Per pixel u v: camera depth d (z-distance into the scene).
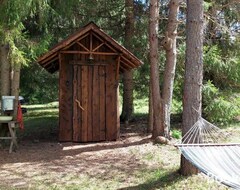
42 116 14.72
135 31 11.72
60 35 11.13
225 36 11.69
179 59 11.03
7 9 7.45
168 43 8.54
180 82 11.36
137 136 9.55
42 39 9.00
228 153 4.73
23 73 12.32
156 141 8.42
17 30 7.65
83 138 8.82
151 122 10.02
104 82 9.01
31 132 10.60
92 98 8.93
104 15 11.86
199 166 4.14
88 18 11.53
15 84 8.49
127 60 9.08
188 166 5.79
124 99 12.57
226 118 11.36
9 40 7.52
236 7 11.35
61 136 8.79
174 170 6.18
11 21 7.56
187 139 5.46
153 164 6.69
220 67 11.27
